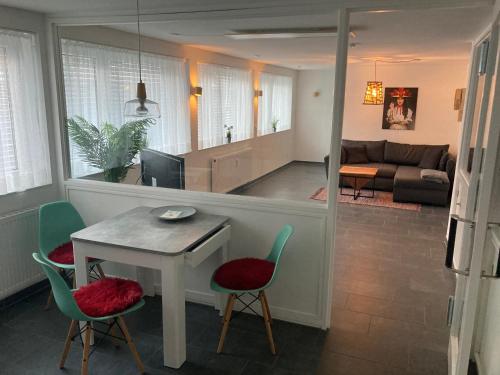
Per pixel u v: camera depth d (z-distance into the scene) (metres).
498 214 2.06
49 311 3.26
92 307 2.37
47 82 3.51
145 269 3.45
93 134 3.74
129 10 3.17
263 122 3.59
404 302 3.47
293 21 2.95
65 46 3.55
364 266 4.18
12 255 3.29
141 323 3.12
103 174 3.73
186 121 4.17
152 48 3.88
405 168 7.17
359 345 2.88
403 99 7.75
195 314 3.26
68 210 3.33
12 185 3.28
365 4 2.55
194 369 2.62
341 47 2.65
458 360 1.88
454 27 3.38
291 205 2.99
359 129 8.13
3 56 3.09
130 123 3.83
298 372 2.60
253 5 2.83
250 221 3.14
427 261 4.31
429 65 7.49
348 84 7.99
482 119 2.32
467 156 3.78
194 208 3.27
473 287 1.77
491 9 2.62
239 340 2.92
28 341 2.88
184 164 3.60
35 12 3.31
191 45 4.09
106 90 3.73
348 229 5.30
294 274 3.10
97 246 2.66
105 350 2.79
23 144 3.33
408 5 2.51
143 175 3.66
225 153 3.77
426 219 5.77
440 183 6.38
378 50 5.26
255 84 3.79
